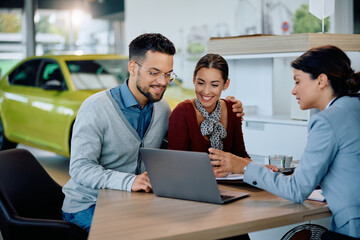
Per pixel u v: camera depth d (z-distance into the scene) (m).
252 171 1.93
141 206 1.80
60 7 11.11
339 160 1.78
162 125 2.39
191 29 8.02
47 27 11.08
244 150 2.54
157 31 8.87
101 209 1.76
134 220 1.63
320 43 2.79
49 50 11.11
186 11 8.09
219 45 3.27
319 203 1.83
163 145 2.46
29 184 2.28
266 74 3.35
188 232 1.50
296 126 2.95
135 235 1.47
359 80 1.88
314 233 2.23
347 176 1.77
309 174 1.78
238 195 1.92
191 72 8.10
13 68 6.33
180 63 8.34
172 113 2.41
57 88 5.33
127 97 2.23
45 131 5.36
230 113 2.47
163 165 1.88
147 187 2.00
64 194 2.40
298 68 1.91
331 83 1.87
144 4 9.13
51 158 6.27
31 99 5.64
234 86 3.55
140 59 2.13
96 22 11.45
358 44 3.01
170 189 1.90
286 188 1.82
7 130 6.10
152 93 2.17
